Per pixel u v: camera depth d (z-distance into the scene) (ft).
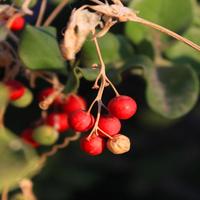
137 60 0.87
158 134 1.43
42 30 0.79
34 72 0.84
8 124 1.05
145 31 0.90
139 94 1.07
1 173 0.57
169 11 0.89
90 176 1.41
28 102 0.87
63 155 1.37
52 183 1.37
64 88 0.79
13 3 0.77
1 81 0.85
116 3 0.75
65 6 0.89
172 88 0.87
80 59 0.82
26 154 0.58
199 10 0.95
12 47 0.83
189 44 0.77
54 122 0.89
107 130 0.75
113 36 0.88
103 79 0.75
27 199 0.85
